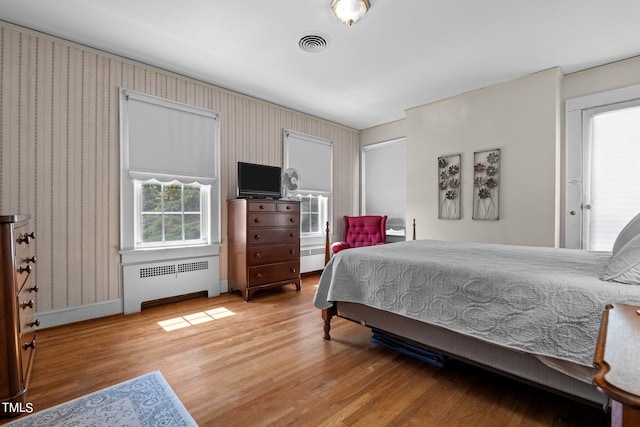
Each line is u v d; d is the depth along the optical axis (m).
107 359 2.04
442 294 1.70
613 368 0.50
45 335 2.43
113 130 2.93
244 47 2.81
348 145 5.41
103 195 2.88
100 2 2.20
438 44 2.75
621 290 1.20
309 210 4.87
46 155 2.59
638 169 2.92
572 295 1.29
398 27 2.49
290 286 4.16
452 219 3.97
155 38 2.67
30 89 2.52
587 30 2.52
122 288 2.97
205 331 2.53
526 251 2.29
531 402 1.58
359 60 3.05
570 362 1.24
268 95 3.99
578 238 3.23
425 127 4.25
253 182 3.74
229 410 1.51
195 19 2.40
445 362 1.92
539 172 3.29
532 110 3.33
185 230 3.47
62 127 2.66
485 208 3.68
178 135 3.35
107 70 2.90
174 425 1.39
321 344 2.29
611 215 3.06
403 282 1.89
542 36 2.61
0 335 1.42
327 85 3.66
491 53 2.90
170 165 3.29
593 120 3.15
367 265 2.11
